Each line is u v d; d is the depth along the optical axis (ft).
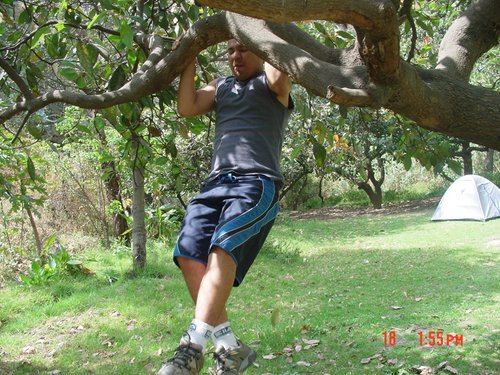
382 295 26.20
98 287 29.14
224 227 7.61
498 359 16.90
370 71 6.93
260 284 29.50
